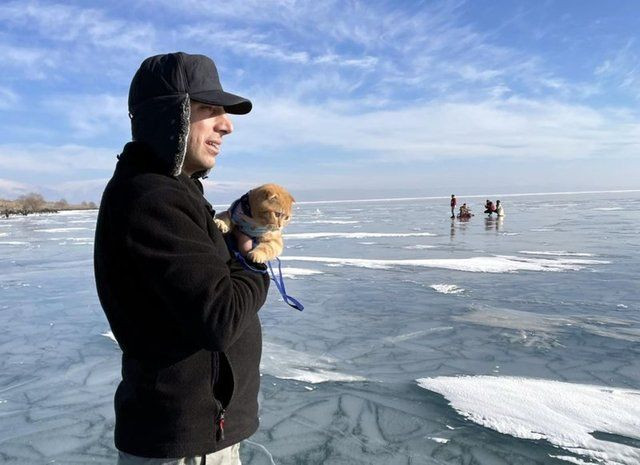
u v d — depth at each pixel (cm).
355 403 466
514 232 2136
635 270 1109
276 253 154
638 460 358
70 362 601
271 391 496
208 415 153
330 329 711
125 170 147
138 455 152
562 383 493
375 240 1973
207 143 161
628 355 570
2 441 411
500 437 396
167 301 136
